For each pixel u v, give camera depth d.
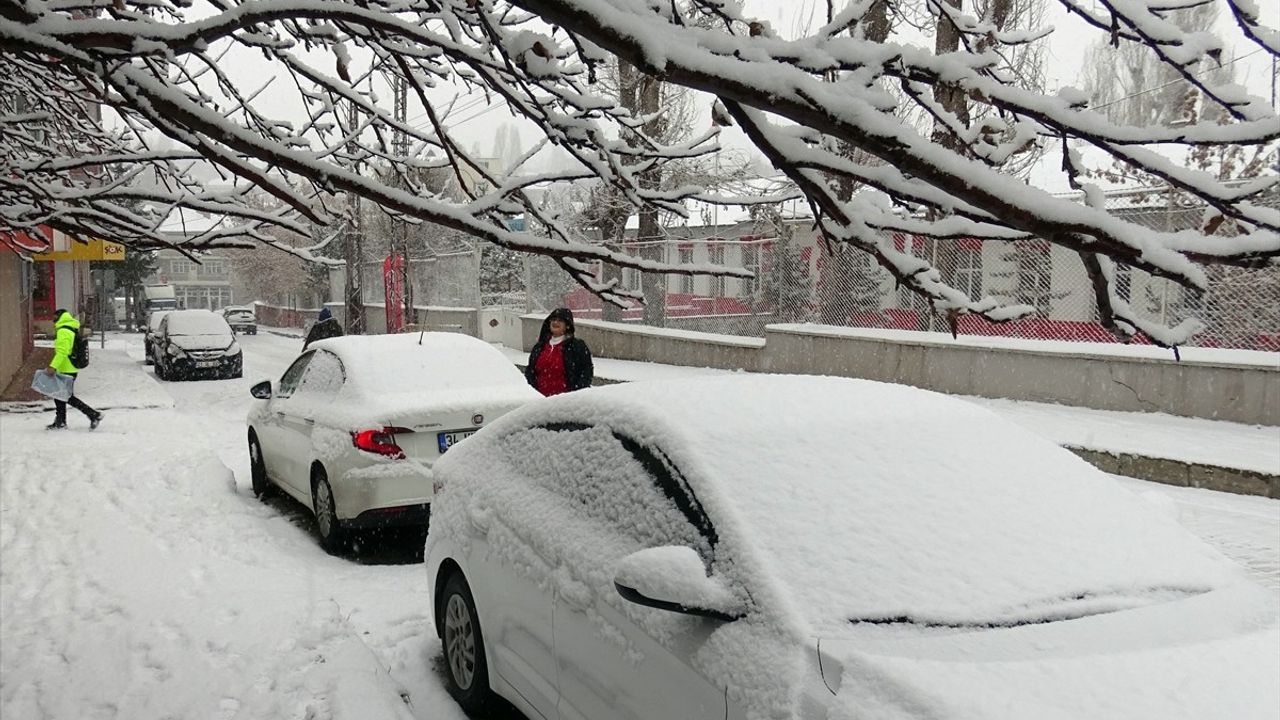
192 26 2.86
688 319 20.36
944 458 3.46
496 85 3.31
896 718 2.38
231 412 17.91
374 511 6.87
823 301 16.45
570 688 3.59
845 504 3.16
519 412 4.58
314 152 3.84
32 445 12.66
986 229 2.45
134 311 64.19
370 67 4.12
